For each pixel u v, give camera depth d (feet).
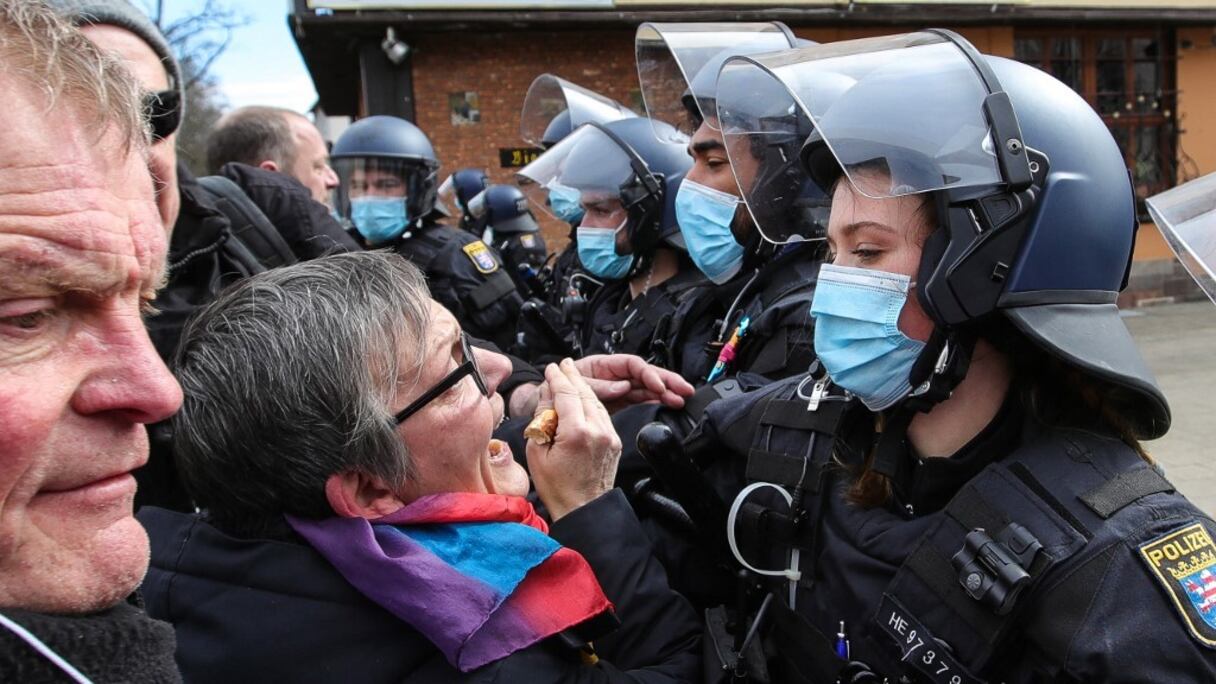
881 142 3.15
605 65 26.81
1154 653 2.62
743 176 5.45
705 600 4.41
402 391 3.24
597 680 3.29
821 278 3.48
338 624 2.98
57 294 1.79
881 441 3.43
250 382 3.07
